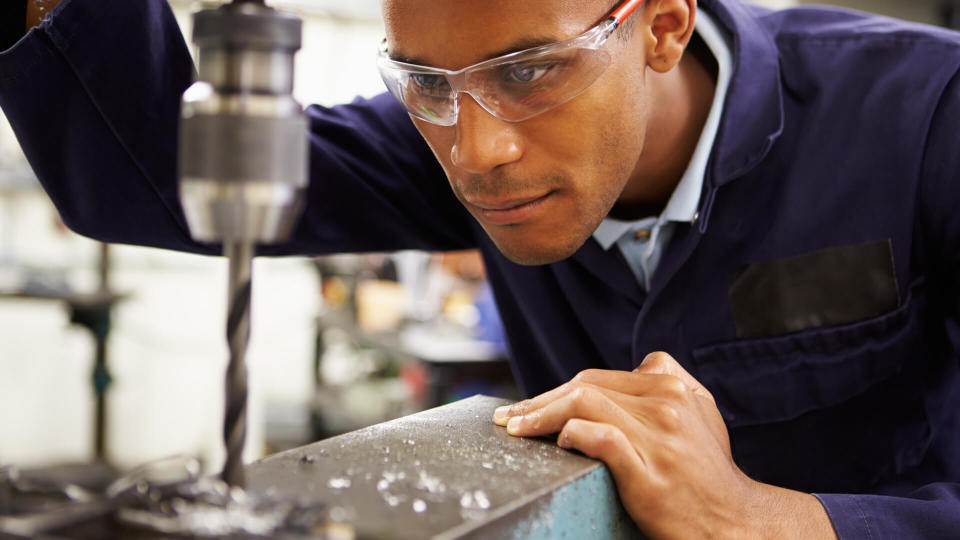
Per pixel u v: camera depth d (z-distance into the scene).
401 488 0.63
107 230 1.13
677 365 0.92
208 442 4.18
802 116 1.14
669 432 0.76
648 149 1.11
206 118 0.51
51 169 1.06
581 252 1.17
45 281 3.42
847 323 1.11
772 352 1.13
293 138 0.52
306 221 1.20
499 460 0.70
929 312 1.14
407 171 1.28
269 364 4.67
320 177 1.20
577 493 0.67
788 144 1.13
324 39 4.45
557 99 0.82
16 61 0.97
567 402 0.77
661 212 1.20
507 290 1.36
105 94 1.02
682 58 1.12
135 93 1.03
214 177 0.51
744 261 1.13
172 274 4.42
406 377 3.45
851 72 1.14
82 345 4.34
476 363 2.85
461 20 0.79
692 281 1.14
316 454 0.71
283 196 0.52
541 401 0.80
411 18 0.82
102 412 3.48
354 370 4.09
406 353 2.94
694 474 0.74
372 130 1.27
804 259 1.12
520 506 0.60
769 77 1.13
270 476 0.65
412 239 1.33
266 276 4.73
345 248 1.27
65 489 0.56
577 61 0.80
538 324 1.29
